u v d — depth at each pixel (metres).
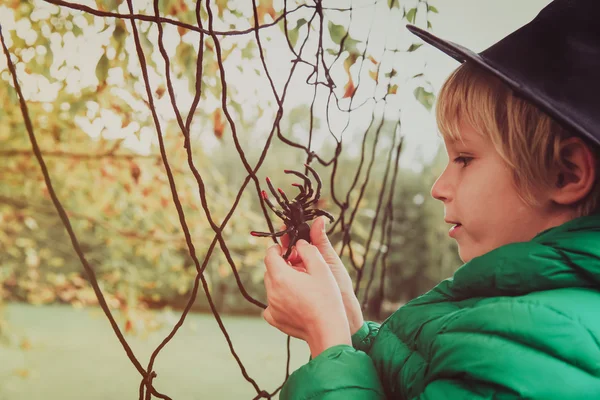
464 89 0.79
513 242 0.75
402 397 0.76
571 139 0.72
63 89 2.31
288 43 0.92
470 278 0.76
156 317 4.08
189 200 3.39
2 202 4.04
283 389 0.75
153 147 3.13
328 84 0.99
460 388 0.64
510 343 0.63
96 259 4.50
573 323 0.64
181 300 22.84
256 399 0.88
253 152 21.58
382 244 1.18
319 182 0.83
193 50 1.69
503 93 0.76
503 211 0.75
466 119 0.78
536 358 0.62
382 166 14.82
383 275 1.18
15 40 2.09
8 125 2.99
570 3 0.77
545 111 0.68
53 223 4.30
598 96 0.72
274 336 19.58
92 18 2.00
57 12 2.04
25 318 21.27
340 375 0.72
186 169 3.32
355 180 1.10
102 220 3.82
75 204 3.81
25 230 4.81
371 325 1.04
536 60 0.76
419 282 23.91
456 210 0.79
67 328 19.88
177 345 17.39
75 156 3.20
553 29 0.77
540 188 0.74
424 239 24.05
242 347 17.38
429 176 24.30
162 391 12.55
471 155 0.78
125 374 14.13
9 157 3.42
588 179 0.71
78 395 12.00
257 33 0.84
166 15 1.65
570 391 0.60
